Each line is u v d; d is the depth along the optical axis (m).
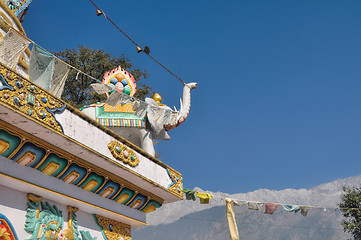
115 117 10.90
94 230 9.27
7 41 6.96
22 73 10.35
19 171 7.40
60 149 7.91
